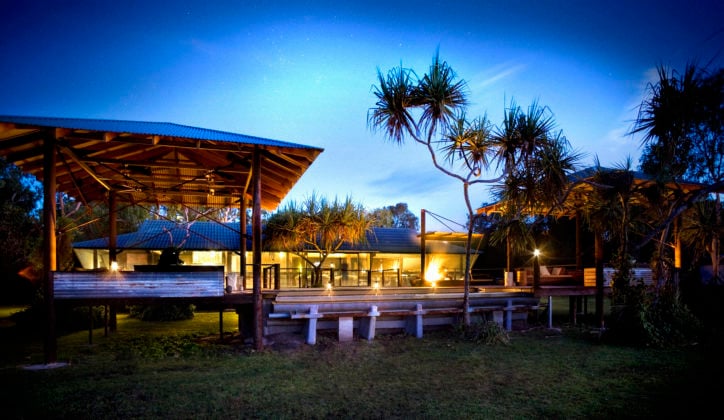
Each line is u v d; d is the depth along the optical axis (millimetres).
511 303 10656
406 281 21641
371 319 9227
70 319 10789
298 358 7609
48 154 7277
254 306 8359
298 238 17656
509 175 9789
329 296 9602
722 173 7801
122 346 8672
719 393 5520
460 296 10344
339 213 17203
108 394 5520
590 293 11445
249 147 8703
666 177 9117
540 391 5723
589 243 22484
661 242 9891
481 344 8742
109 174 11305
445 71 9164
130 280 7832
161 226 21031
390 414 4867
